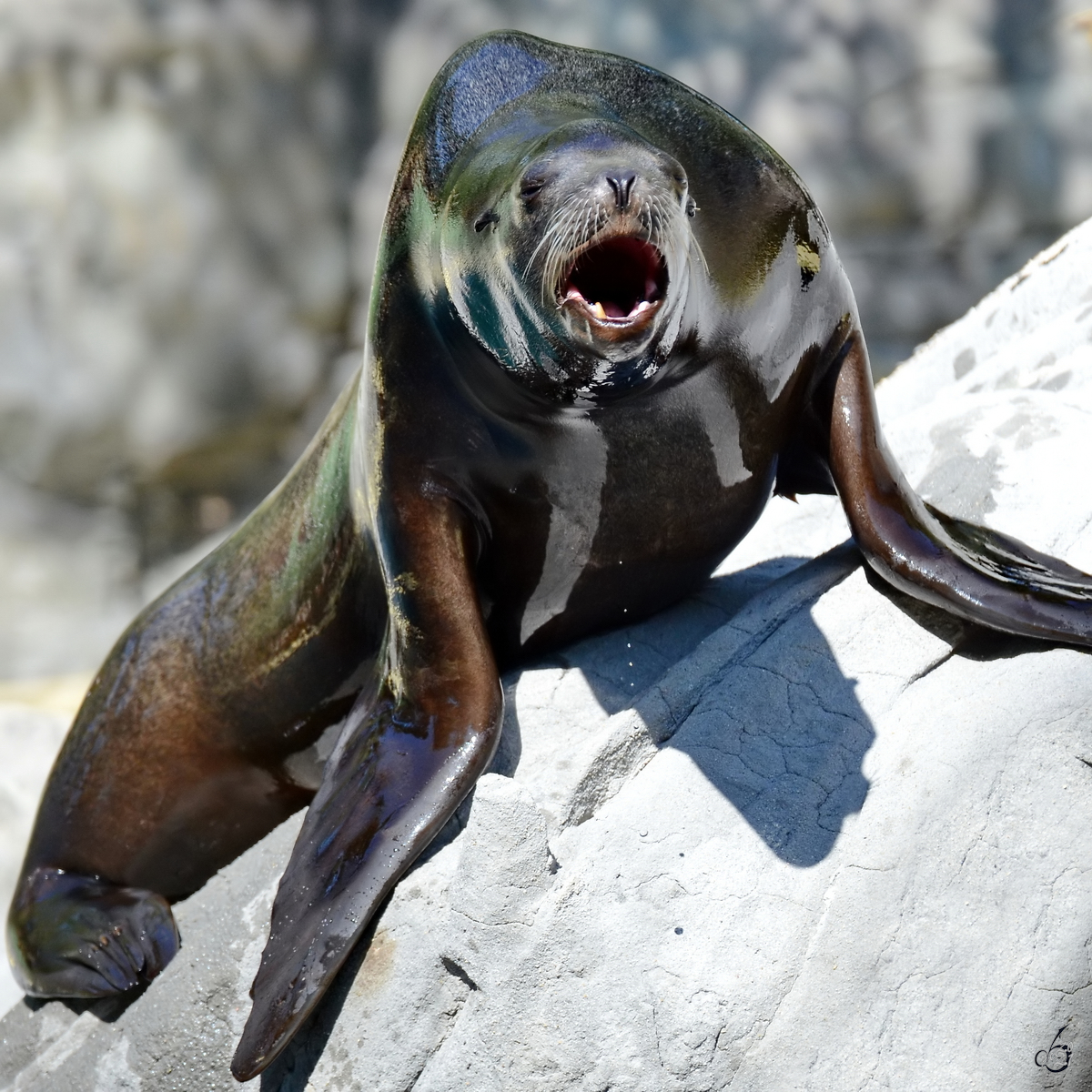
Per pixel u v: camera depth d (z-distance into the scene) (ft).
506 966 58.59
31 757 130.82
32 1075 72.49
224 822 84.99
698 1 255.70
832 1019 56.85
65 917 78.33
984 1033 56.24
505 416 66.90
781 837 60.08
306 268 242.99
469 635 67.62
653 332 60.54
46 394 235.81
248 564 82.64
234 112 239.91
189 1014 68.13
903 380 99.96
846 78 253.44
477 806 59.72
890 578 66.13
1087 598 62.59
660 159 62.03
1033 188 249.55
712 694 65.31
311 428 248.11
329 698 79.77
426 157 69.92
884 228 252.62
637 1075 56.59
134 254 235.20
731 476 70.08
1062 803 58.70
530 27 250.78
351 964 63.16
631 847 60.34
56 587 240.94
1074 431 73.15
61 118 234.99
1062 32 250.78
